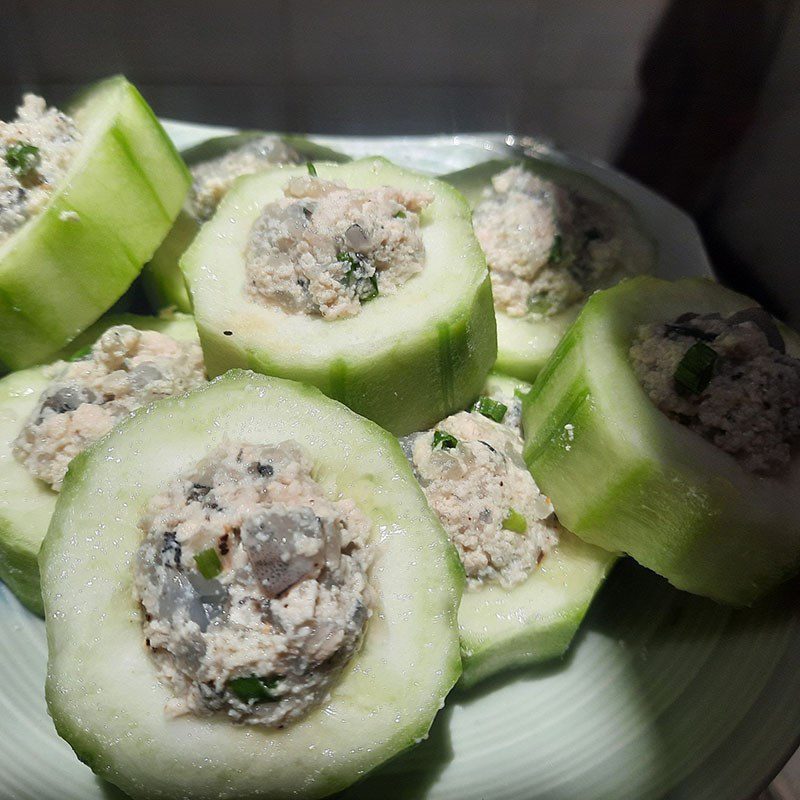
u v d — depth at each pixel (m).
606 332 0.18
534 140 0.29
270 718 0.14
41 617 0.19
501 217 0.22
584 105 0.29
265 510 0.14
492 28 0.28
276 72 0.28
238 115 0.29
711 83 0.26
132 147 0.20
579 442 0.17
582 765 0.17
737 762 0.16
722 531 0.17
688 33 0.26
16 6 0.25
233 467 0.15
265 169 0.22
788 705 0.17
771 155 0.25
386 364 0.18
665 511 0.17
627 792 0.16
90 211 0.19
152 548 0.15
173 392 0.19
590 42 0.28
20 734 0.17
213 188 0.23
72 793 0.16
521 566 0.18
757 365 0.17
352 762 0.15
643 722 0.17
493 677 0.18
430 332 0.18
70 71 0.26
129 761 0.14
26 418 0.19
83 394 0.18
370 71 0.28
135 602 0.15
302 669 0.14
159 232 0.21
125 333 0.19
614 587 0.19
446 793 0.17
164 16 0.26
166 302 0.22
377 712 0.15
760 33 0.25
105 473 0.16
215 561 0.14
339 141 0.28
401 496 0.16
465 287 0.19
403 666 0.15
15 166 0.19
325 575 0.14
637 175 0.29
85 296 0.20
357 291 0.18
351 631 0.14
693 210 0.27
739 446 0.17
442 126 0.30
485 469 0.18
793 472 0.17
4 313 0.19
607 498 0.17
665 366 0.17
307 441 0.16
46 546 0.15
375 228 0.18
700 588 0.18
